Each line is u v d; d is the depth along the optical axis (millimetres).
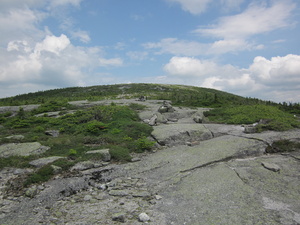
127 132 11891
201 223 4422
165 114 17156
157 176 6988
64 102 23969
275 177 6504
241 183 6184
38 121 14711
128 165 8023
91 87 59438
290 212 4746
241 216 4625
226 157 8109
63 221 4598
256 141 9320
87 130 12211
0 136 11250
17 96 46281
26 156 8344
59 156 8477
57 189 6098
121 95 42656
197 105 24234
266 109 15328
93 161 8180
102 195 5855
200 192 5773
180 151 9211
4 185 6367
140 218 4566
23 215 4871
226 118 15008
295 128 11297
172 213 4832
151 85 63781
